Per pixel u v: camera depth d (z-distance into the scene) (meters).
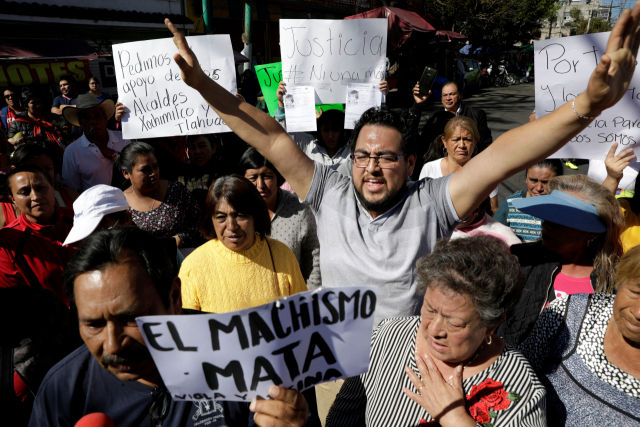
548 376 1.58
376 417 1.50
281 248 2.36
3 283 2.48
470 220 2.68
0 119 7.42
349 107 3.81
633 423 1.38
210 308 2.19
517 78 29.81
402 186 1.82
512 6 24.39
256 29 17.30
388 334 1.57
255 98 11.12
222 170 4.12
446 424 1.28
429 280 1.32
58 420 1.26
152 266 1.15
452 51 22.66
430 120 5.42
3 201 3.12
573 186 2.07
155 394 1.23
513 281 1.27
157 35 12.38
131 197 3.21
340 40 3.71
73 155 4.33
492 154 1.63
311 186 1.99
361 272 1.85
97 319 1.10
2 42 8.25
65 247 2.62
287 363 1.11
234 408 1.27
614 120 2.56
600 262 1.99
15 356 1.65
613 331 1.45
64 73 8.66
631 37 1.26
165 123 3.38
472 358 1.41
